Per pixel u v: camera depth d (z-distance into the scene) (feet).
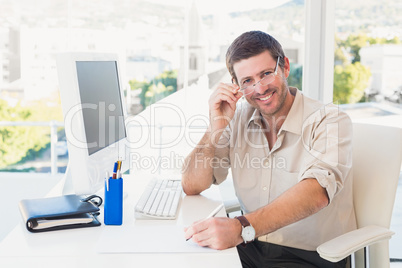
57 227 4.50
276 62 5.41
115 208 4.66
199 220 4.63
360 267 5.35
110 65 5.84
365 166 5.59
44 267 3.68
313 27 9.86
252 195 5.89
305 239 5.57
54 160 12.34
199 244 4.14
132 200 5.60
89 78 5.10
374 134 5.58
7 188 12.31
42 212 4.58
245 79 5.46
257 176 5.84
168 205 5.20
